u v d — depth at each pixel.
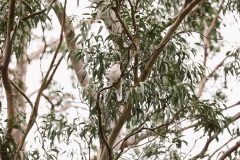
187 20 10.42
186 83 7.48
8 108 7.65
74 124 7.55
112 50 7.41
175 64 7.80
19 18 7.38
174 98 7.45
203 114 7.84
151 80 7.42
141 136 9.62
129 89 6.75
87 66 7.43
